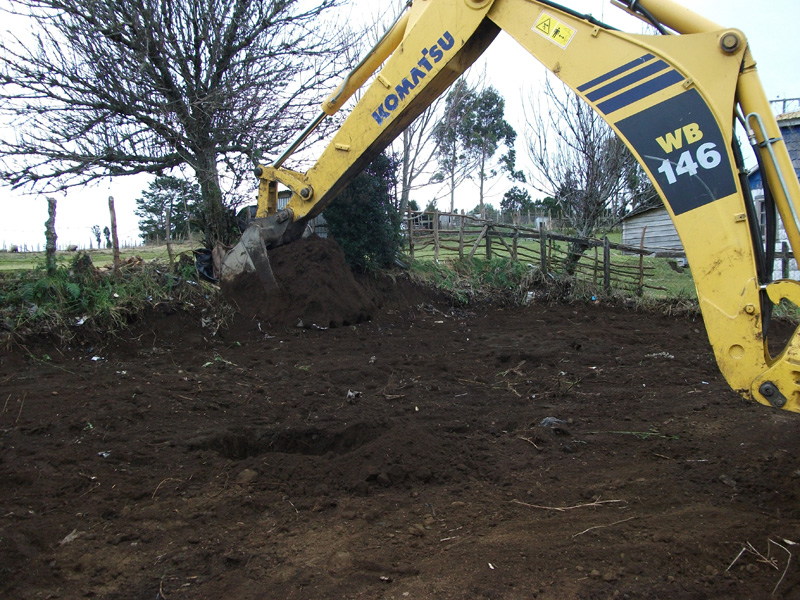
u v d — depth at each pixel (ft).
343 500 13.32
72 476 14.05
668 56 13.52
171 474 14.43
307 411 19.74
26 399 19.67
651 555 10.57
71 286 28.53
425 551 11.06
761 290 12.26
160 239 41.47
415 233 50.01
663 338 33.01
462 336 33.55
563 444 16.53
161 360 25.96
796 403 11.84
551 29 15.88
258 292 32.35
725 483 13.78
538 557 10.59
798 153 52.80
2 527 11.64
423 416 19.15
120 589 9.92
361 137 26.76
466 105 73.61
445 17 21.80
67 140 35.42
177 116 36.94
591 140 50.39
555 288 46.70
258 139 39.81
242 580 10.14
